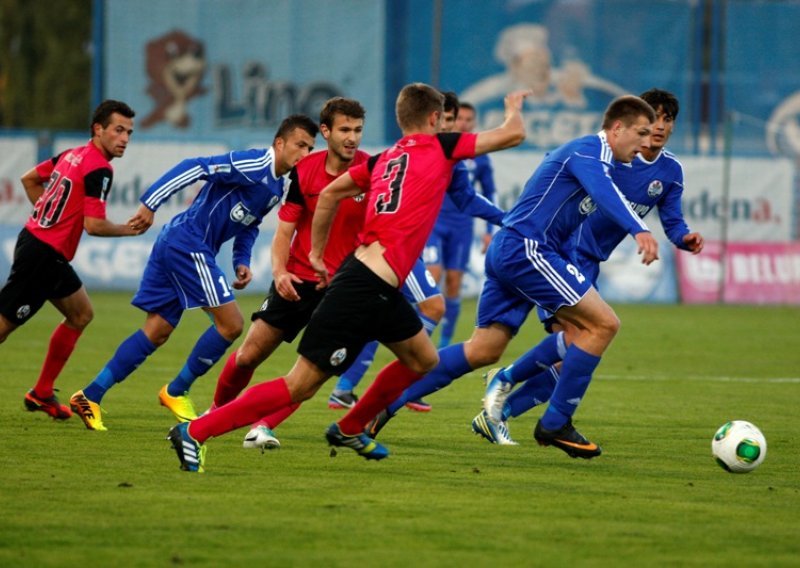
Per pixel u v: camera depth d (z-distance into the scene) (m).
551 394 27.61
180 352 45.91
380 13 88.69
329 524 18.53
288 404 22.11
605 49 90.56
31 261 28.75
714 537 18.23
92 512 19.06
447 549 17.19
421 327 22.53
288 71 89.50
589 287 25.06
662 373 42.06
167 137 72.50
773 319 65.38
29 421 28.88
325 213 23.16
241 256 29.34
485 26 89.00
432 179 22.16
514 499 20.70
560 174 25.06
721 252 75.94
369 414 23.38
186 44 89.00
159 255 28.36
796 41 91.62
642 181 28.80
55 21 117.62
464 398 35.47
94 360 42.50
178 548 17.02
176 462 23.56
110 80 88.44
